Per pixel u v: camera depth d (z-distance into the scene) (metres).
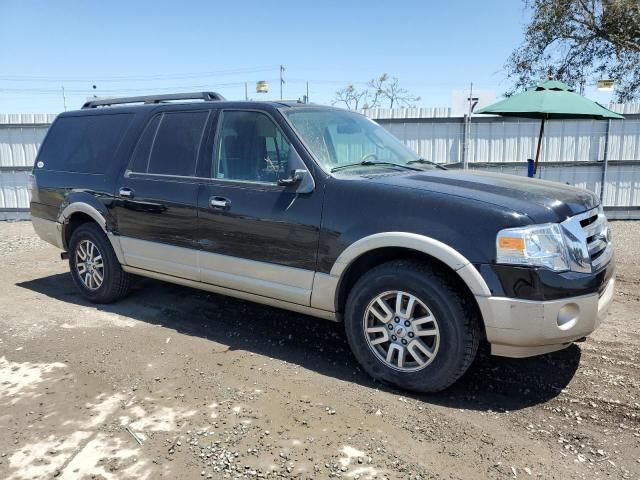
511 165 11.44
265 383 3.62
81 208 5.22
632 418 3.18
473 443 2.91
